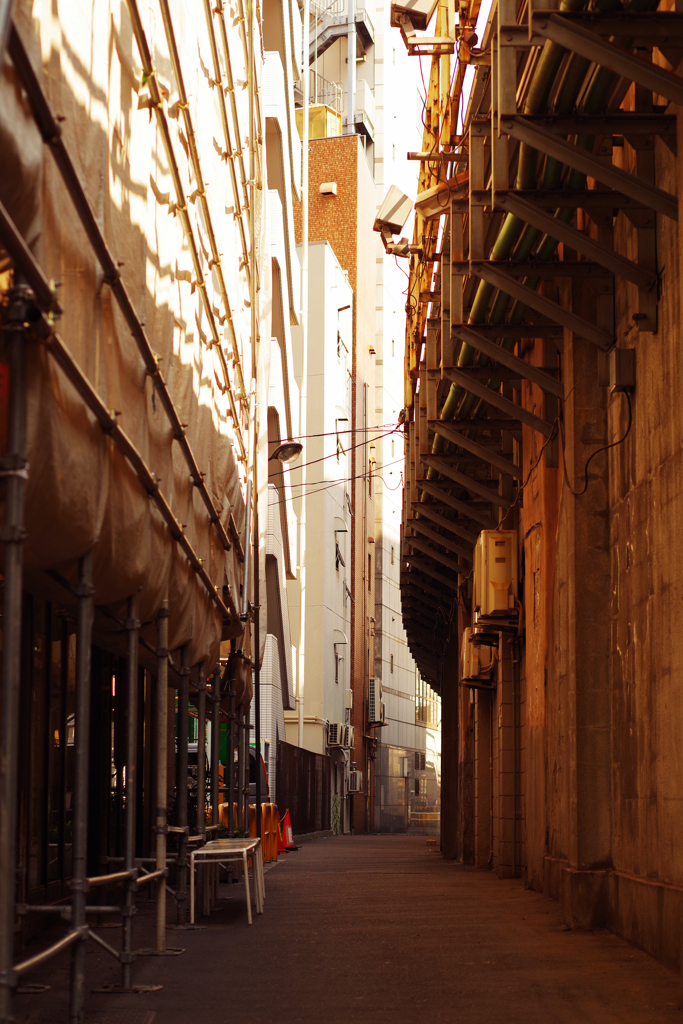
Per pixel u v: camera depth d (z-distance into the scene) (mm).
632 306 10578
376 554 63062
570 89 8648
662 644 9219
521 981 7691
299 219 47219
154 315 8102
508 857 18234
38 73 4488
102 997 7062
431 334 17906
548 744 14367
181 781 11461
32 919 9625
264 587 25328
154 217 8055
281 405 37000
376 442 63062
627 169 10219
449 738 29469
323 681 45969
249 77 17938
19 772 9141
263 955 8930
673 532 8945
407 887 16234
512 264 11422
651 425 9758
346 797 52281
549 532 14062
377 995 7133
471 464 20594
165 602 9164
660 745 9219
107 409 6051
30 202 4414
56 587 6574
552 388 12648
